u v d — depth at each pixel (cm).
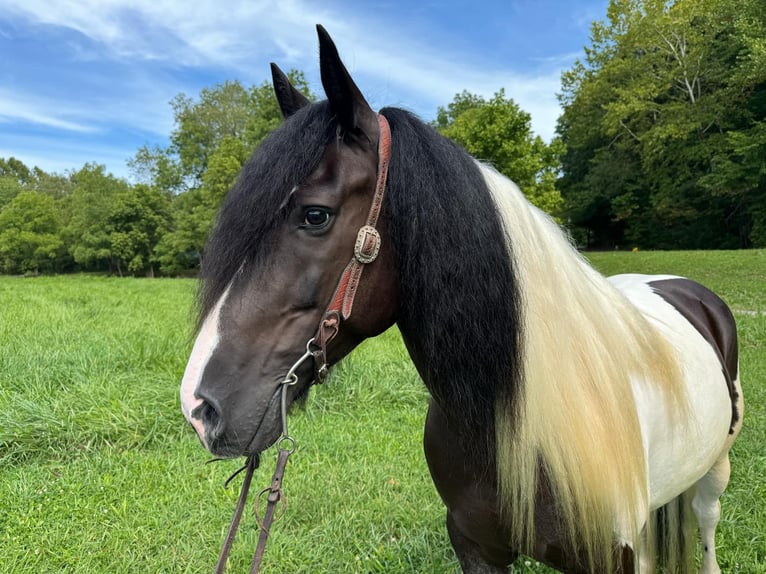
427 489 287
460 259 96
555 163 1784
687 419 132
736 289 962
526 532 115
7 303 958
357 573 219
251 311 94
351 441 352
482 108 1653
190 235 2805
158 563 228
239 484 297
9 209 3528
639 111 2148
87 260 3266
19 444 328
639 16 2102
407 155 98
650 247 2595
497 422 104
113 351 495
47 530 250
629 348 121
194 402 93
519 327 101
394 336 636
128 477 302
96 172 3562
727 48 1964
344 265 97
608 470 106
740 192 1942
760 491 259
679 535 185
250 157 103
